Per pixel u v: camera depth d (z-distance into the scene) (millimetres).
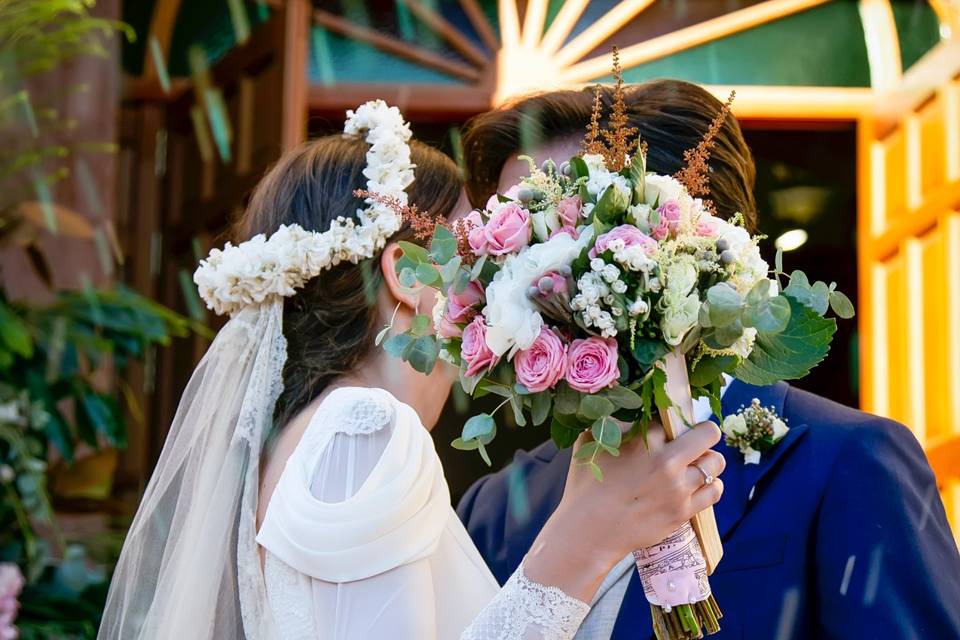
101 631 1966
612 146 1657
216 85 5047
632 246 1522
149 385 5090
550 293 1535
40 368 3564
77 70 4879
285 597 1635
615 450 1503
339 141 2025
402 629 1586
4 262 4699
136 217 5312
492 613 1588
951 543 1843
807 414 1980
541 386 1527
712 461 1607
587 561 1582
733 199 2066
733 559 1864
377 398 1741
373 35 5383
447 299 1665
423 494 1672
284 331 1925
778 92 5250
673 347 1554
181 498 1918
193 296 5066
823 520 1851
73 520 4426
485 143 2223
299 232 1898
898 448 1896
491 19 5383
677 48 5332
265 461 1826
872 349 4902
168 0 5414
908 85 4883
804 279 1634
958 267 4402
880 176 5062
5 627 3266
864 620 1757
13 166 4219
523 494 2258
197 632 1747
